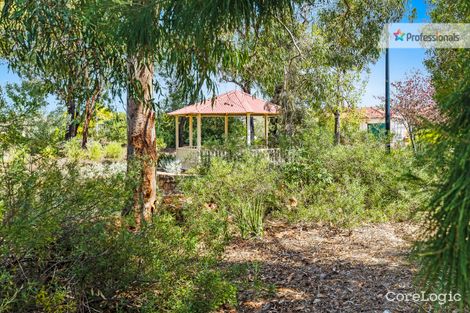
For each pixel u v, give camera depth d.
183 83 3.49
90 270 2.39
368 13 7.06
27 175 2.13
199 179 5.34
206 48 2.97
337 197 5.70
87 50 3.58
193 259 2.93
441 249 0.89
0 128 2.19
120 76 3.70
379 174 6.20
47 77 3.78
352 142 7.50
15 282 2.09
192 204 4.70
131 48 2.76
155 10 2.58
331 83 9.50
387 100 8.73
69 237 2.38
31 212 2.04
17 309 2.10
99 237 2.40
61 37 3.51
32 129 2.28
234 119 17.66
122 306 2.54
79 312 2.36
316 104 8.59
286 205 5.80
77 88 3.79
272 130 14.01
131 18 2.62
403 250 4.29
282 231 5.32
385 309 2.84
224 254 4.39
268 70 6.50
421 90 12.75
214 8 2.35
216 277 2.68
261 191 5.48
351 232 5.20
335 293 3.27
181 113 12.43
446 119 1.01
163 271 2.56
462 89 1.01
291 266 4.02
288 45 6.76
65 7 2.94
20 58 3.76
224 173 5.33
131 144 4.77
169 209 4.77
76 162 2.45
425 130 1.02
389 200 5.79
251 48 4.50
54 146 2.33
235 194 5.34
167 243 2.75
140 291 2.63
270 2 2.62
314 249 4.58
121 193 2.50
